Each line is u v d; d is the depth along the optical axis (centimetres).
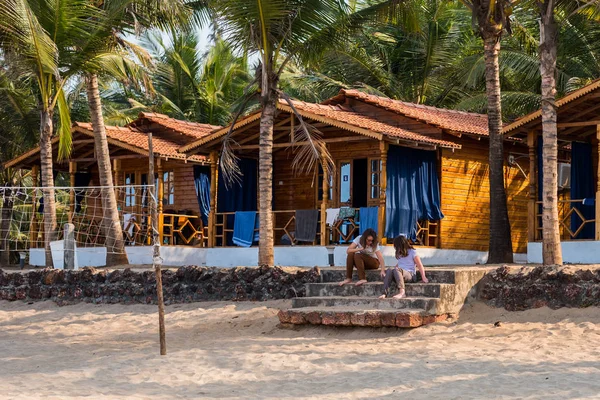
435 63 3469
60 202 3919
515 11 2730
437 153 2103
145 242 2488
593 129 1947
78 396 945
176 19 2188
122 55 2183
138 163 2636
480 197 2197
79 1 1973
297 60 1777
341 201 2178
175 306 1702
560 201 1898
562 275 1329
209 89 4184
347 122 1930
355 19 1806
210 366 1134
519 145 2302
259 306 1578
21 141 3059
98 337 1520
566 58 3034
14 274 1961
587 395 873
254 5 1611
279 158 2358
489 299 1404
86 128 2419
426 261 2027
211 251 2250
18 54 2045
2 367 1207
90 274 1848
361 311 1330
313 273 1559
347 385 981
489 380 970
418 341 1240
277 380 1032
